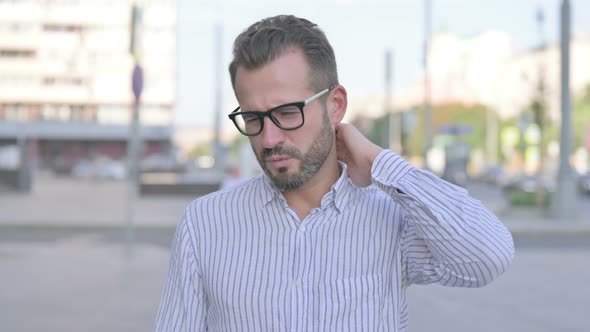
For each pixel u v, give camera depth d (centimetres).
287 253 155
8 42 6850
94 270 862
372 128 3588
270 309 153
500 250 155
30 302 655
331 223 157
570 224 1545
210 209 162
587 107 6375
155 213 1842
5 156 4469
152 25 6788
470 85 8825
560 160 1673
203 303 164
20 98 6881
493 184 4484
